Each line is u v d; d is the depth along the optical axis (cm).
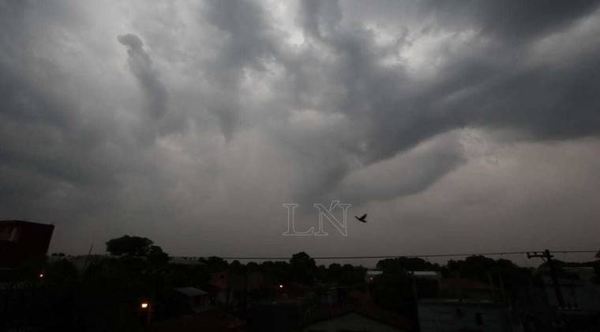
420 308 3002
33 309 1728
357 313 2725
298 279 7306
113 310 1961
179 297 3806
